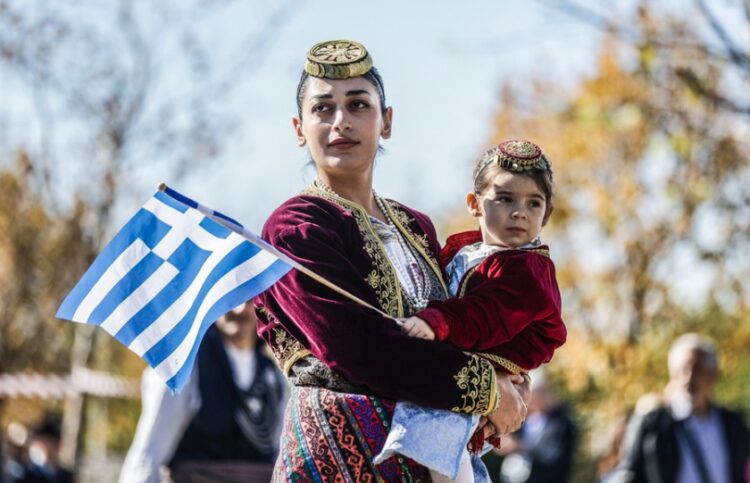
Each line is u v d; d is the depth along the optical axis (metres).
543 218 5.84
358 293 5.49
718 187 18.70
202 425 8.77
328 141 5.71
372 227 5.76
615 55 19.19
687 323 22.30
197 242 5.75
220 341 8.97
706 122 14.13
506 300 5.56
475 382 5.38
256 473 8.79
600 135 21.84
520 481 15.45
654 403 11.75
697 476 11.32
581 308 22.72
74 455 18.23
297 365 5.62
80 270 18.78
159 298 5.74
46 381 18.41
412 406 5.40
